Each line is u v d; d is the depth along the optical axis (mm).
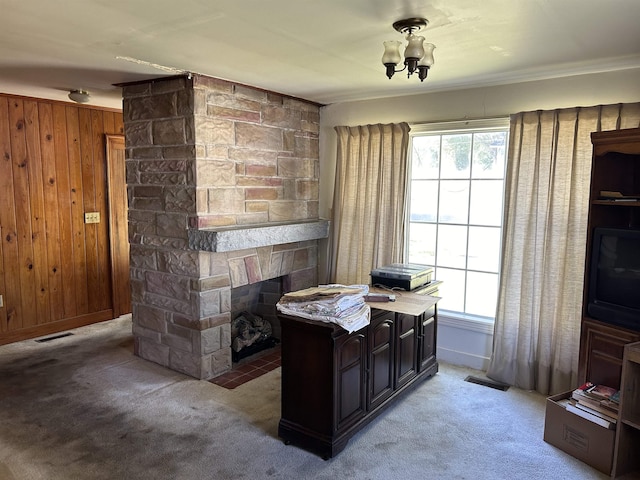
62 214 4656
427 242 4016
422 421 2934
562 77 3219
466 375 3631
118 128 5066
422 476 2396
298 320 2541
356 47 2611
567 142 3141
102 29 2318
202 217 3400
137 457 2535
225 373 3684
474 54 2736
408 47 2213
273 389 3396
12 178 4270
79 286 4840
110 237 5055
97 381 3496
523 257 3352
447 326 3875
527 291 3334
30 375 3600
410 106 3938
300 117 4242
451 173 3836
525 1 1936
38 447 2625
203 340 3516
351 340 2611
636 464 2424
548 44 2541
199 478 2361
